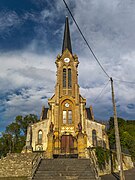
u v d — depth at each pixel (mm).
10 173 28969
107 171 29828
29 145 39688
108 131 51719
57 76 46281
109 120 57312
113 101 22234
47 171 24484
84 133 41969
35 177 22859
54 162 28000
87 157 32062
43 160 28500
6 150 57406
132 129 58125
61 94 44781
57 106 43188
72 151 40406
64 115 43500
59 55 48344
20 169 29141
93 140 42312
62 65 47344
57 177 22891
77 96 44250
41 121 43594
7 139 59156
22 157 30000
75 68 47281
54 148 39594
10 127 60781
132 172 29828
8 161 29766
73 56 48438
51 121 42625
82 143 36969
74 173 24156
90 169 25531
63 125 42312
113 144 46438
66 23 55844
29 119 62594
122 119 61594
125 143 44000
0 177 27875
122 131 48875
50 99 44656
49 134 38594
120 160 19656
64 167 26203
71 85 45844
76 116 42531
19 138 60062
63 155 38406
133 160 40969
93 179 22406
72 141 41500
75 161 28422
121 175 19125
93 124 43469
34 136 42500
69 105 44281
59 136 41188
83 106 44781
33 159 28922
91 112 49750
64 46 51875
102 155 30000
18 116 62562
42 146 41781
